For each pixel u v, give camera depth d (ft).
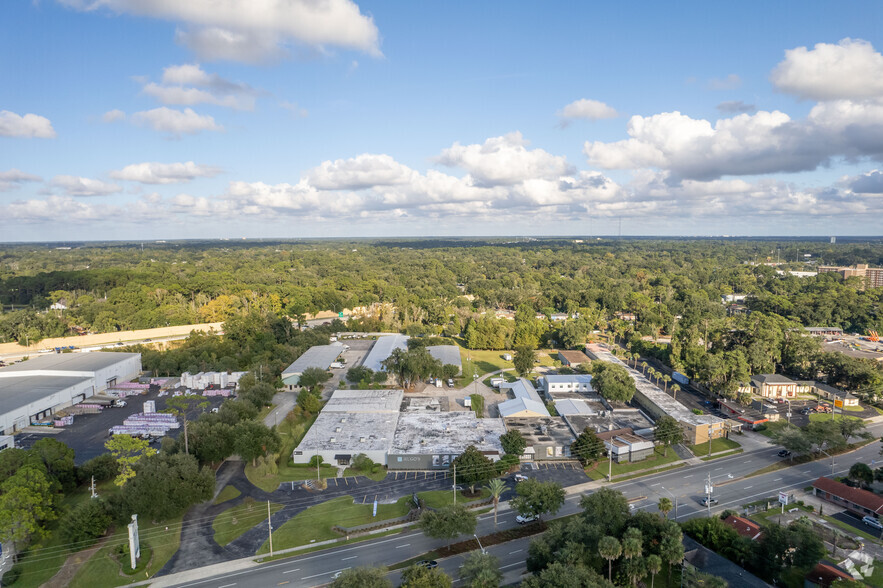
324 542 263.70
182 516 286.66
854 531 270.05
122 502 269.44
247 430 344.08
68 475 302.45
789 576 230.68
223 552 255.09
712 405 468.34
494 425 396.57
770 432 412.77
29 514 243.60
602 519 242.99
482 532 270.67
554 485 278.67
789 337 569.64
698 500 303.89
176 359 565.12
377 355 596.70
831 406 469.16
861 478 313.73
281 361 574.15
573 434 387.96
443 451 348.79
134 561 239.91
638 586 227.61
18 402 416.26
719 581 212.84
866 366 496.64
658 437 370.12
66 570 239.91
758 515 285.84
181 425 412.16
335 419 404.16
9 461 278.87
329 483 325.62
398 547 259.19
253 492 313.32
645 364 587.68
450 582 214.90
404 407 451.94
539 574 209.15
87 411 447.83
